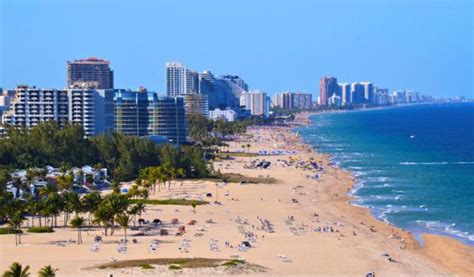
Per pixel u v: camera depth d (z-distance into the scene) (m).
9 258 195.12
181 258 194.25
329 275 183.88
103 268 179.50
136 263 184.75
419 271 196.12
